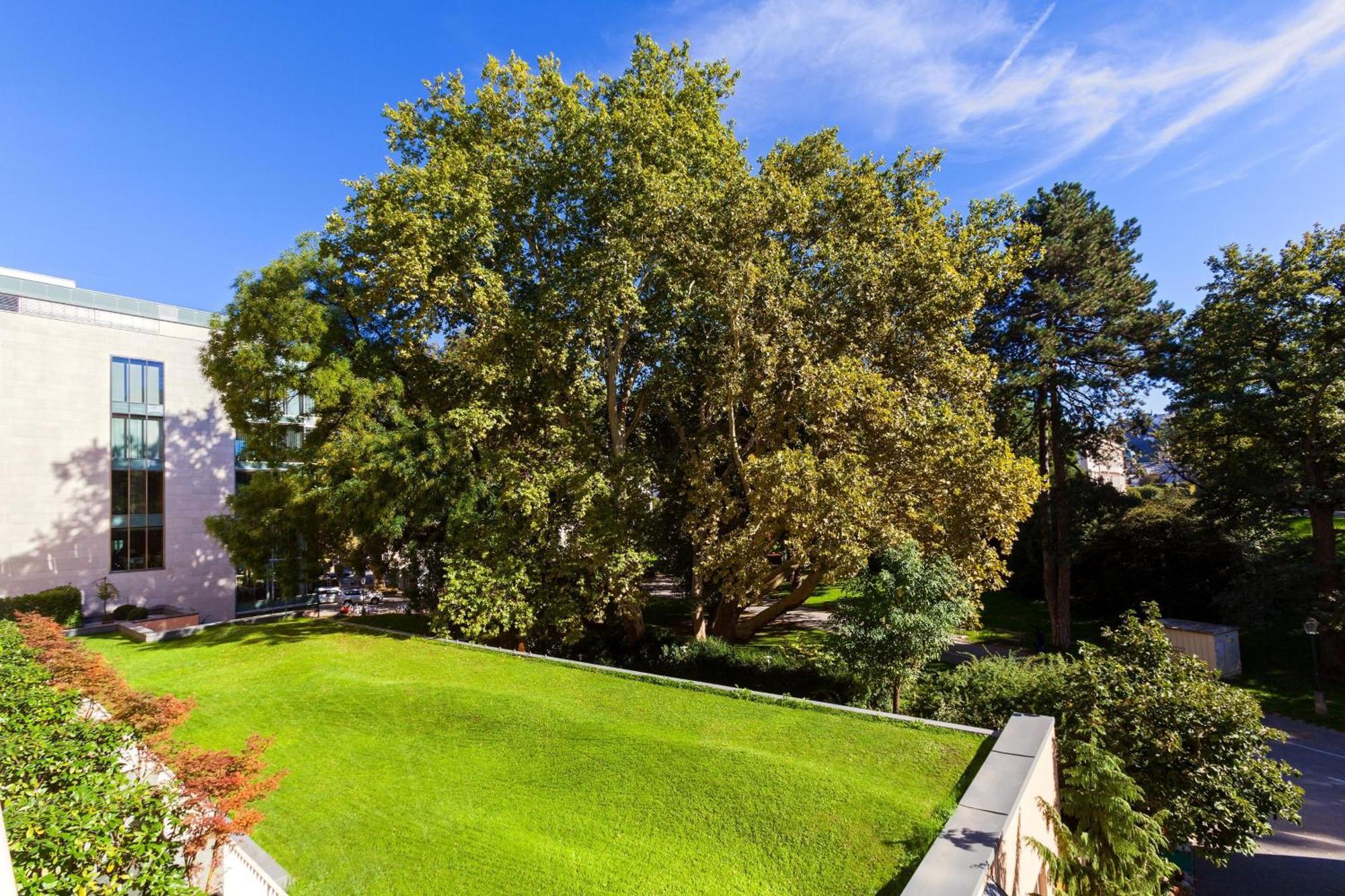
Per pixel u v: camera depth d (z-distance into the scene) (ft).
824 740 32.76
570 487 56.85
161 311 106.52
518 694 41.98
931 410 51.90
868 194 60.34
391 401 63.93
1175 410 87.45
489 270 61.41
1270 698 70.74
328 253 61.77
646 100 58.95
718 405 60.90
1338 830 45.98
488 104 59.36
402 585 73.82
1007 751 29.50
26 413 90.84
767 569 59.57
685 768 30.83
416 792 31.55
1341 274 71.36
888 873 22.80
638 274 60.29
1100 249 83.71
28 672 32.83
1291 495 72.54
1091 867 26.43
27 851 15.65
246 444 66.49
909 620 39.52
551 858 25.59
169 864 19.19
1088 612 104.47
